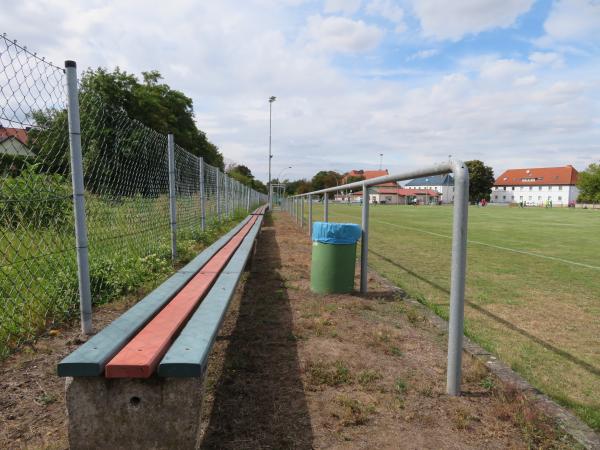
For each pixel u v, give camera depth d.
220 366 2.69
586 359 3.11
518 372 2.84
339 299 4.36
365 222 4.64
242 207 21.39
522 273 6.54
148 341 1.68
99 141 4.39
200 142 53.50
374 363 2.79
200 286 2.63
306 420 2.08
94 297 3.82
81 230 3.08
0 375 2.48
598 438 2.00
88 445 1.54
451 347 2.38
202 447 1.84
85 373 1.45
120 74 33.28
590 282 5.88
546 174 103.06
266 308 4.02
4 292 3.43
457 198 2.34
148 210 5.87
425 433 2.01
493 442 1.95
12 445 1.85
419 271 6.55
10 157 3.07
